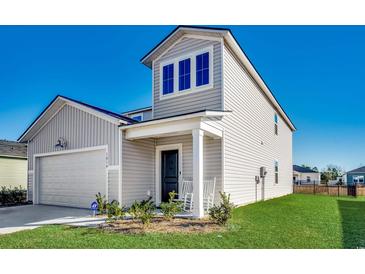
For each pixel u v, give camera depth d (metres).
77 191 11.00
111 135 9.86
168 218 7.29
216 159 9.37
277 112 18.33
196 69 10.16
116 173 9.55
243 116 11.43
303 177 48.47
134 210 6.94
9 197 13.43
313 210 9.92
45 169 12.58
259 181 13.45
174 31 10.41
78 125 11.08
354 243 5.17
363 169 37.69
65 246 4.90
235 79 10.62
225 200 6.98
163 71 11.10
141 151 10.35
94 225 6.78
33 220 7.78
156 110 11.05
